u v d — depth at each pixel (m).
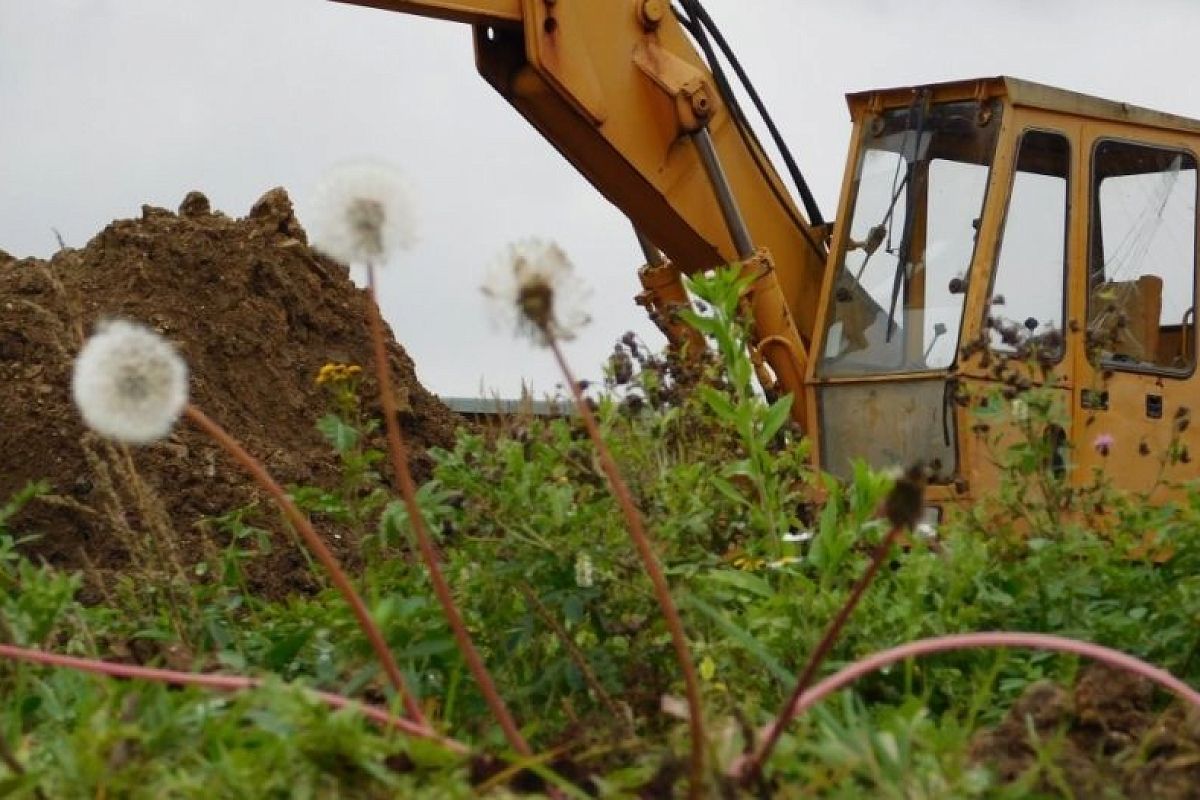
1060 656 5.21
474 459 5.47
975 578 5.48
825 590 5.27
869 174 10.11
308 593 9.71
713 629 5.14
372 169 3.39
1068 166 9.95
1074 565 5.67
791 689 4.14
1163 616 5.52
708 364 6.88
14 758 3.43
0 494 10.35
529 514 5.30
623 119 10.23
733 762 3.48
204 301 12.48
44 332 11.38
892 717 3.98
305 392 12.29
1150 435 9.96
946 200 9.88
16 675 4.83
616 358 6.48
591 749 3.79
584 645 5.23
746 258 10.20
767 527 5.88
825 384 9.96
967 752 3.93
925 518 9.38
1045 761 3.63
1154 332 10.16
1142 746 3.99
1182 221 10.30
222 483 10.55
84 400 3.14
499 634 5.21
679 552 5.57
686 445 6.46
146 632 5.35
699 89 10.24
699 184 10.42
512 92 10.19
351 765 3.42
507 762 3.49
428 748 3.46
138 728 3.58
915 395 9.71
